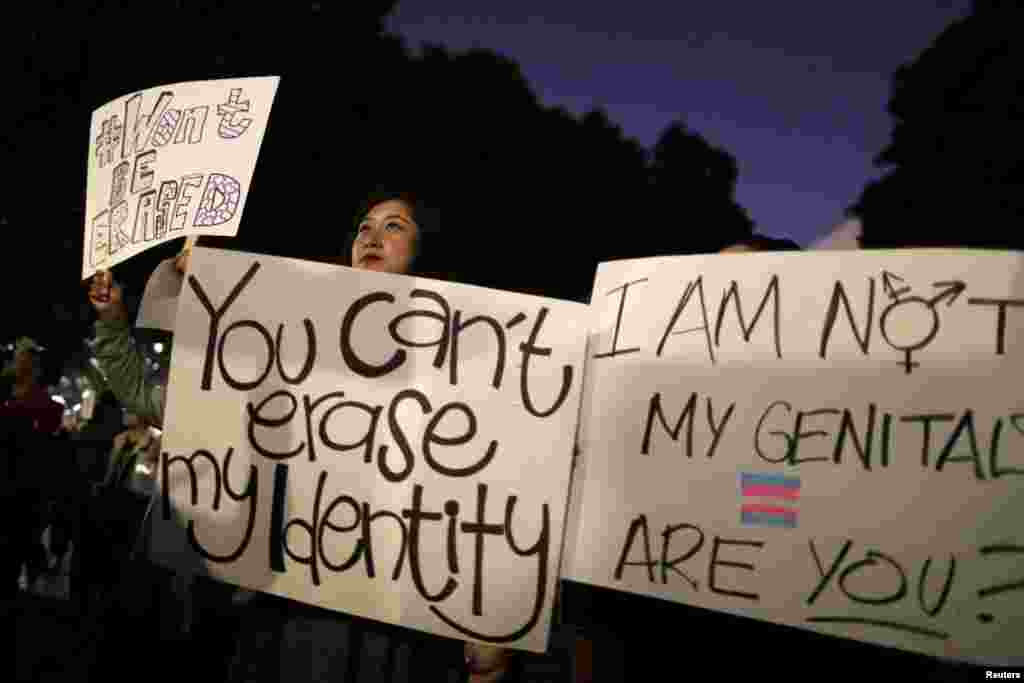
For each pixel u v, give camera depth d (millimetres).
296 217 15047
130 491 4391
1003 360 1688
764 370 1806
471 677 2084
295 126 15094
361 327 2010
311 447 1979
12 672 4117
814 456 1743
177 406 2035
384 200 2562
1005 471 1649
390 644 1971
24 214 12094
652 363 1883
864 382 1746
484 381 1939
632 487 1843
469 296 1979
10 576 4426
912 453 1694
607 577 1829
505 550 1871
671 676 1883
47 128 11703
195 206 2270
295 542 1949
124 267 9055
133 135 2422
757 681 1835
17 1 10812
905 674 1828
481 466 1907
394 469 1939
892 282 1774
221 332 2051
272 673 1993
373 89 17250
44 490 4805
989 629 1607
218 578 1965
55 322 12812
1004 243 9969
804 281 1822
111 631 3416
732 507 1770
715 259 1886
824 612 1683
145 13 11633
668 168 24531
